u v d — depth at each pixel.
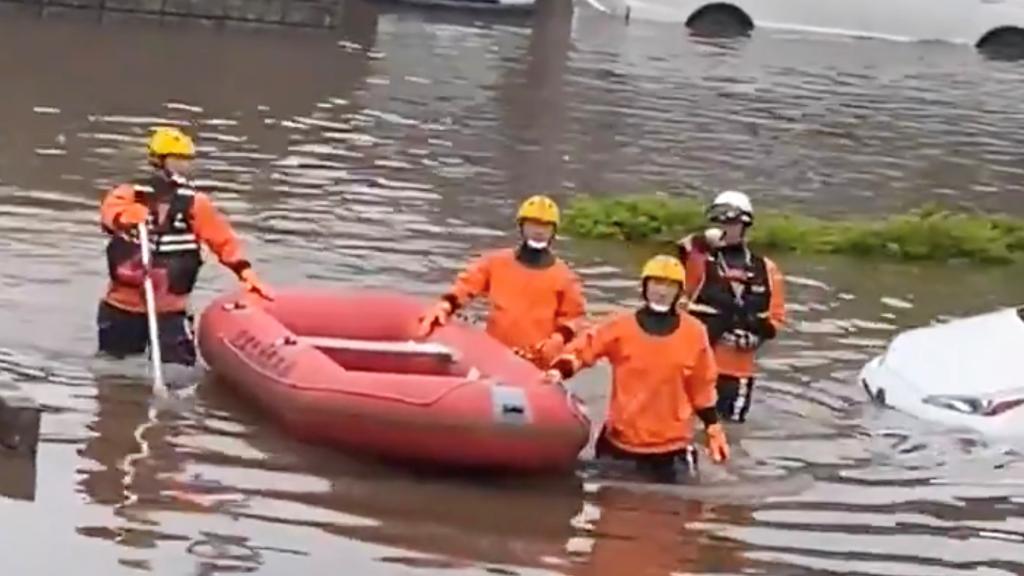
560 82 26.95
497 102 24.58
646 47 32.00
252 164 18.72
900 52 34.44
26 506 8.81
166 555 8.39
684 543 9.24
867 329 14.23
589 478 10.06
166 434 10.09
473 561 8.73
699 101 26.27
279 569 8.36
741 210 11.20
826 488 10.29
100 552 8.34
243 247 14.95
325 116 22.17
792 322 14.23
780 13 35.81
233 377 10.66
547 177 19.67
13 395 9.70
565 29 33.72
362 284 14.10
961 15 35.78
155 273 11.28
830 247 17.14
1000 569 9.28
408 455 9.87
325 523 9.03
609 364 11.75
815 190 20.47
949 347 11.98
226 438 10.11
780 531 9.55
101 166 17.77
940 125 26.00
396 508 9.34
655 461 10.16
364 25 31.75
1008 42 35.84
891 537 9.60
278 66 26.08
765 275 11.29
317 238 15.60
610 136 22.70
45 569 8.06
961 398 11.38
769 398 11.96
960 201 20.52
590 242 16.62
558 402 9.87
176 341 11.38
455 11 34.53
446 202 17.77
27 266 13.55
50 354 11.38
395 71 26.61
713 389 10.17
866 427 11.41
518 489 9.80
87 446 9.78
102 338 11.37
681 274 10.06
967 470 10.73
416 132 21.70
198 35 28.58
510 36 32.00
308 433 10.02
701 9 35.53
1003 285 16.38
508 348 10.73
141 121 20.58
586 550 9.02
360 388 9.86
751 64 30.91
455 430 9.70
